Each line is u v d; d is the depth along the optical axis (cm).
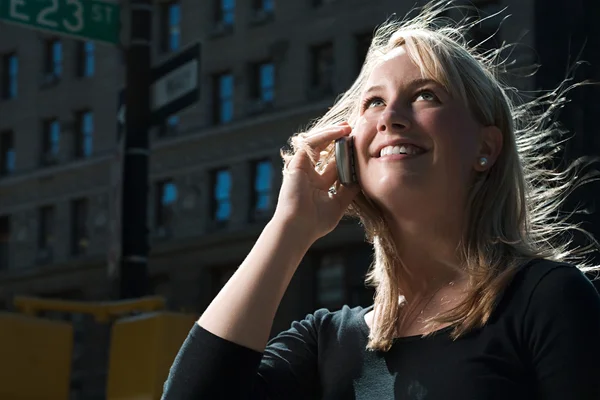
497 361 191
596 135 2609
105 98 3738
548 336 188
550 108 249
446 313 198
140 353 412
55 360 465
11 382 450
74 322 3762
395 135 208
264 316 207
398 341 203
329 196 221
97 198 3728
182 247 3453
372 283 221
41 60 3938
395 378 201
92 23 781
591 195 2492
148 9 793
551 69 2641
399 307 212
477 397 189
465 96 209
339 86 3141
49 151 3906
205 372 203
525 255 204
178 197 3497
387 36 233
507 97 226
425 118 207
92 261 3703
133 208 771
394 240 214
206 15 3475
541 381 188
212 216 3428
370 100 216
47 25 760
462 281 207
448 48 212
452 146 207
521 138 244
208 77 3462
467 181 209
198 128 3462
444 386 193
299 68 3241
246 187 3328
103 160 3694
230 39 3416
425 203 207
